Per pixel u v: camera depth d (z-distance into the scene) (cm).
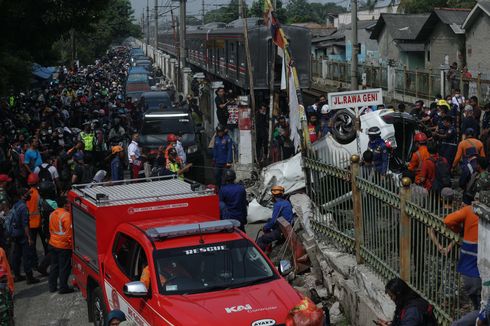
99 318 990
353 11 2717
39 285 1259
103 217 952
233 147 1995
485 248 687
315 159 1201
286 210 1181
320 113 2112
